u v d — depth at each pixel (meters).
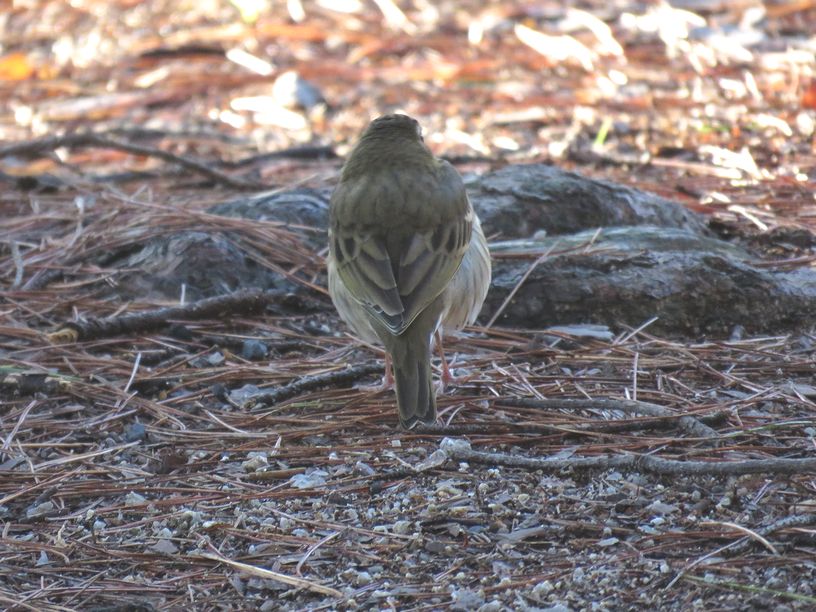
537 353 11.27
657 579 7.79
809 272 12.30
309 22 24.34
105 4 26.56
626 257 12.16
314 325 12.27
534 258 12.33
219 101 21.08
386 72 21.69
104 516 8.98
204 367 11.35
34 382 10.85
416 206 9.86
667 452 9.34
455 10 24.39
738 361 10.95
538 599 7.69
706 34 21.84
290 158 17.95
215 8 25.77
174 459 9.63
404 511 8.78
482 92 20.41
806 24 22.38
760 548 7.96
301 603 7.89
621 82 20.08
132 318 11.87
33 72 23.06
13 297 12.63
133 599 8.00
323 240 13.66
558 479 9.05
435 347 11.43
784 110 18.39
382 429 10.07
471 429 9.83
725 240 13.79
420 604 7.78
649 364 10.96
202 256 12.88
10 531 8.88
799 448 9.20
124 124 20.22
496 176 14.10
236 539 8.62
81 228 14.18
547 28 23.03
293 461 9.62
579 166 16.56
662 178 15.84
